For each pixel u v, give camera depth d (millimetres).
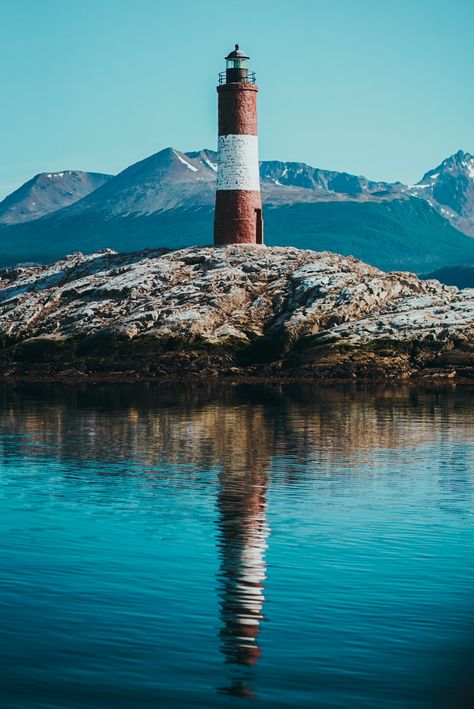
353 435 63938
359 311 116938
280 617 27266
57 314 126500
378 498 42719
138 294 124938
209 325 116125
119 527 37156
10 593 29016
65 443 59656
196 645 25391
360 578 30625
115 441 60625
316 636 25984
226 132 128250
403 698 22688
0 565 31812
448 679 23609
